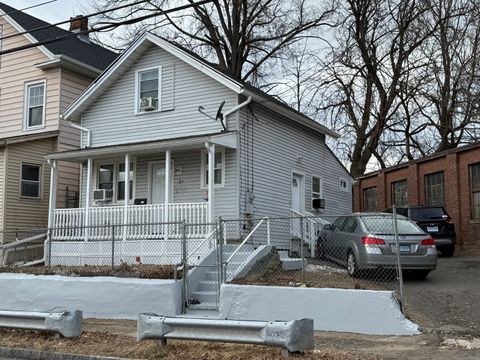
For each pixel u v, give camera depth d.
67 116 19.11
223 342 7.81
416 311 9.84
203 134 15.72
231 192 16.11
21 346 8.76
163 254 14.89
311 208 20.53
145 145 15.72
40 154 20.97
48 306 12.02
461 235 20.20
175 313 10.80
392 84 31.28
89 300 11.66
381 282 11.93
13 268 14.28
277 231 17.67
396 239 9.63
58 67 22.05
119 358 7.74
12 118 23.03
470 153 19.95
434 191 22.64
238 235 15.80
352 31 31.91
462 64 29.75
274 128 18.41
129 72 18.61
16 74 23.22
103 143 18.69
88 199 16.81
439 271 14.03
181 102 17.45
